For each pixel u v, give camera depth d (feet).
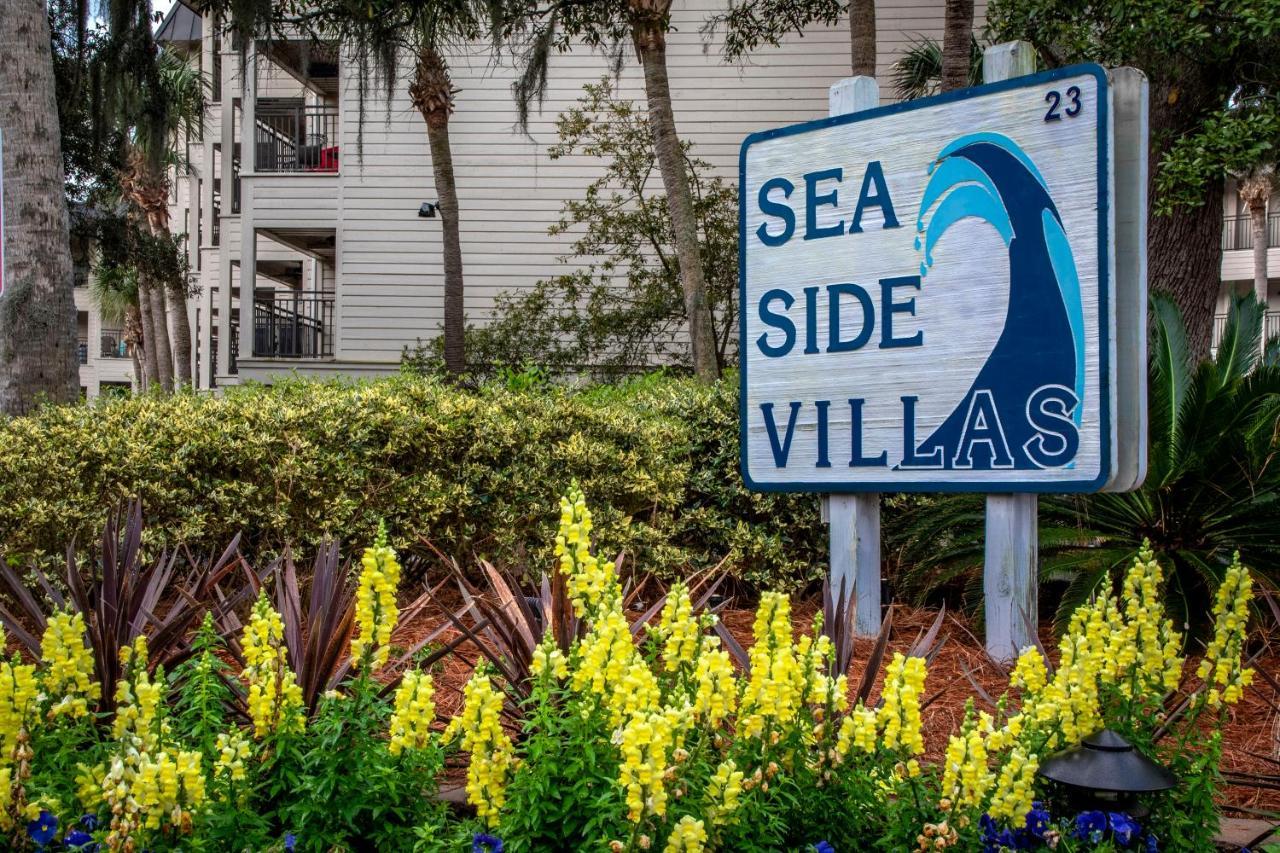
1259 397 16.47
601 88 53.36
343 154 58.03
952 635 16.83
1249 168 36.17
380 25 42.16
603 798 7.10
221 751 7.95
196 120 72.64
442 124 45.93
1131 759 7.76
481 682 7.95
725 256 52.90
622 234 53.78
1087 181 13.09
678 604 8.84
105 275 79.36
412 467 18.19
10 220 25.71
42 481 16.03
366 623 8.54
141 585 12.16
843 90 15.65
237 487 16.58
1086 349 13.10
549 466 18.63
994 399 13.84
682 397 22.38
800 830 7.89
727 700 8.05
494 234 57.82
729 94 56.24
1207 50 29.19
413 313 58.03
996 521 14.20
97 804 7.69
